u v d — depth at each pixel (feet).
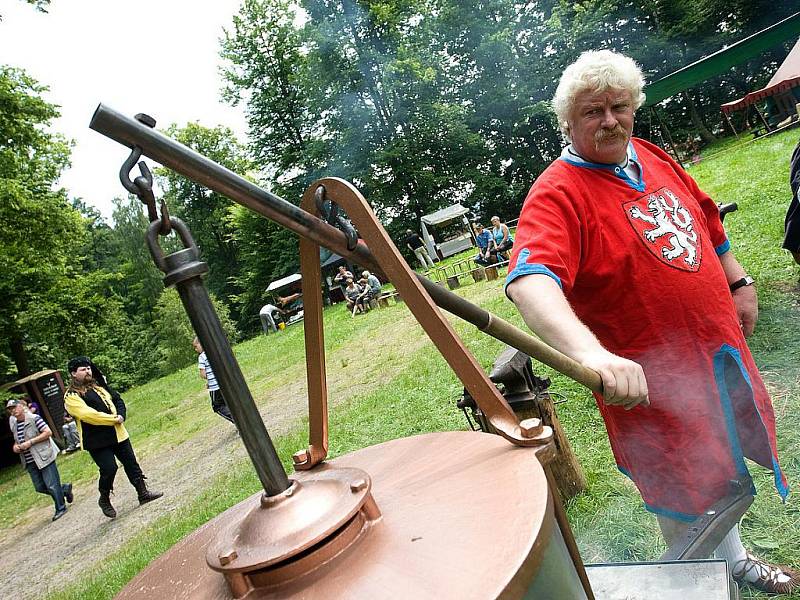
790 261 17.98
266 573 2.32
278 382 43.70
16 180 67.56
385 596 2.19
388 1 107.96
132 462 25.55
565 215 5.54
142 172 2.30
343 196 2.98
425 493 2.83
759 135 73.87
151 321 164.66
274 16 115.85
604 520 9.54
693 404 5.79
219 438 34.27
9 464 61.26
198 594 2.62
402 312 51.24
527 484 2.63
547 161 119.44
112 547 21.35
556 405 14.46
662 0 110.01
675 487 5.95
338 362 37.63
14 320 72.23
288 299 96.48
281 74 117.29
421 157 112.57
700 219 6.48
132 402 72.69
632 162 6.15
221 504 20.01
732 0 107.96
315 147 110.42
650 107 93.56
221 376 2.38
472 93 117.29
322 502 2.45
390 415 20.67
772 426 6.12
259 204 2.62
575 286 5.91
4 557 26.61
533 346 3.44
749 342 13.46
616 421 6.21
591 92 5.65
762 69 109.29
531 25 118.01
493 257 54.90
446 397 20.30
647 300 5.75
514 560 2.21
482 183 110.83
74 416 24.73
